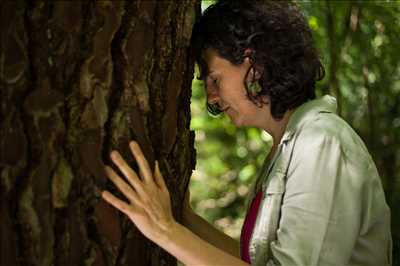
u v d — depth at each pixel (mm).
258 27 2135
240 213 7703
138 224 1954
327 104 2211
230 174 7836
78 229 1938
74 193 1922
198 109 7109
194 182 7961
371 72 5527
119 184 1945
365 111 5742
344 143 2068
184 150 2254
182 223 2363
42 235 1878
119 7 1916
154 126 2080
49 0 1841
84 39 1898
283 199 2098
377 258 2166
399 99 5664
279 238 2031
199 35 2193
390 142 5672
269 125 2291
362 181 2053
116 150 1969
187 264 1997
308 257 1989
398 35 5340
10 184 1841
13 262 1856
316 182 2018
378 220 2141
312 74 2254
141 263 2092
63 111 1885
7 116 1821
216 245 2510
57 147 1879
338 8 5121
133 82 1981
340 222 2006
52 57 1853
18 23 1816
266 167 2367
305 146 2070
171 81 2107
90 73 1900
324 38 5305
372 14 5230
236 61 2148
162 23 2049
